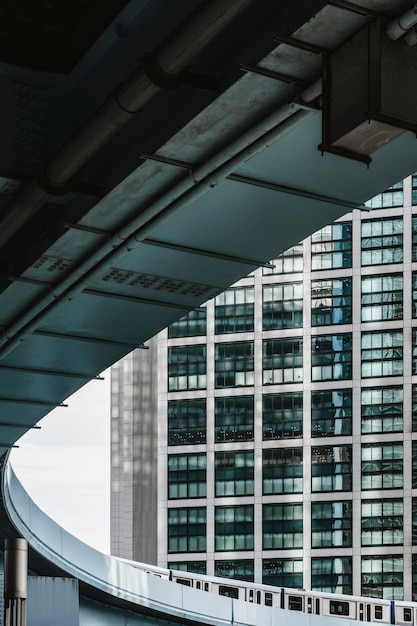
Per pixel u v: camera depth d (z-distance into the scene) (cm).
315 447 15050
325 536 14812
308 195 1872
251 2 1396
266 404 15325
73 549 4962
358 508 14762
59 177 1834
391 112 1353
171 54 1512
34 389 3123
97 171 1931
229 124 1634
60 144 1994
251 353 15500
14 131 1950
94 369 2927
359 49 1387
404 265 15188
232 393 15438
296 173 1794
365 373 15088
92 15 1794
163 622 5731
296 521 14925
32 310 2366
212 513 15125
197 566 15038
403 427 14850
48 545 4781
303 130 1631
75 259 2120
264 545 14925
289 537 14888
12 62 1934
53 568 4931
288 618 6519
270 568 14862
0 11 1780
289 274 15550
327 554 14738
